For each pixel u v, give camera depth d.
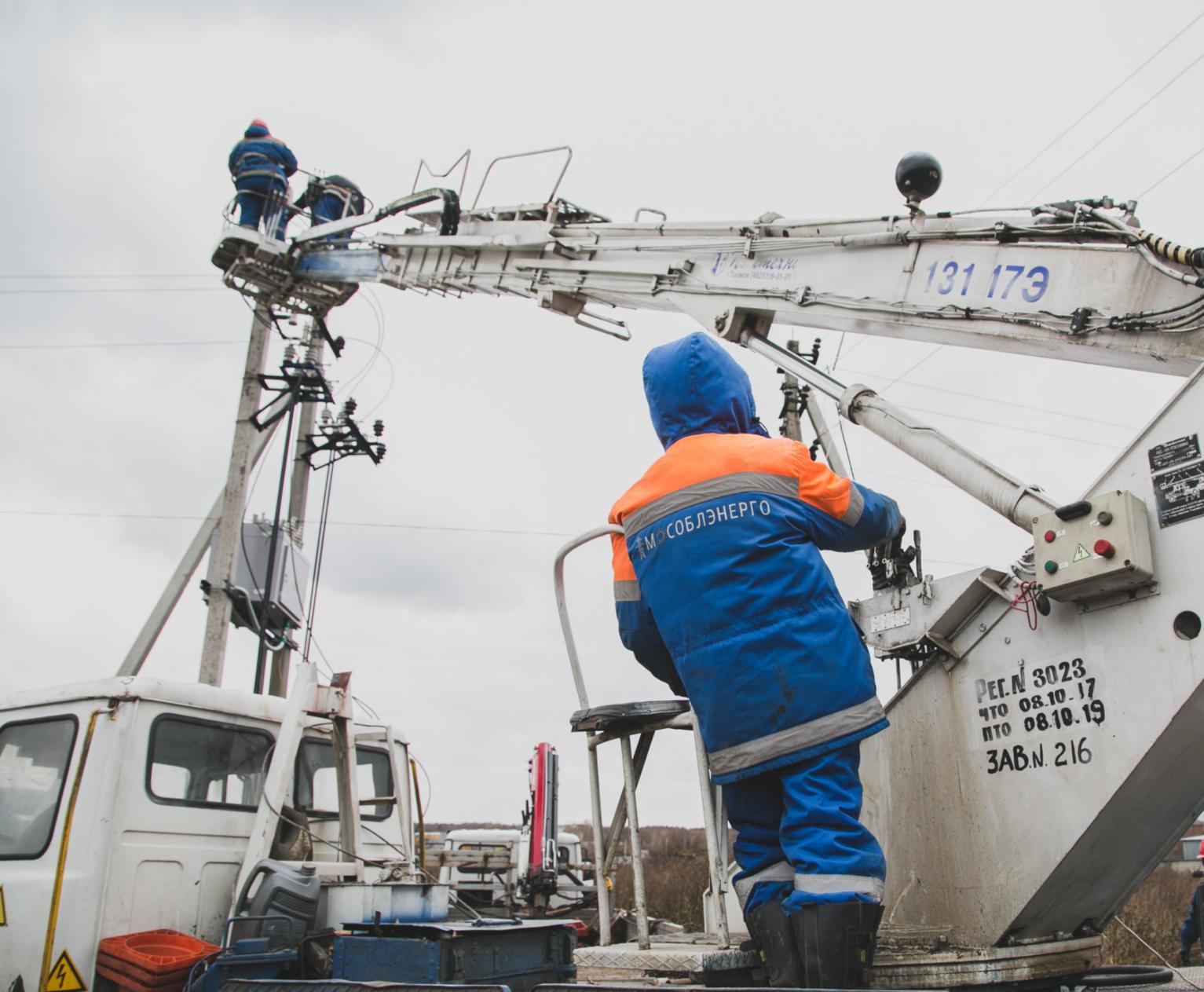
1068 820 2.34
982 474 2.88
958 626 2.71
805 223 4.86
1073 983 2.46
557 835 13.01
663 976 2.43
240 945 3.73
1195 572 2.12
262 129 14.40
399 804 5.25
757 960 2.38
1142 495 2.24
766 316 5.02
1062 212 3.33
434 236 9.77
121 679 4.22
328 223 13.48
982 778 2.59
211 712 4.51
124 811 4.02
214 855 4.33
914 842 2.77
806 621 2.28
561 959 3.34
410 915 3.82
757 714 2.24
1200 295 2.80
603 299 6.76
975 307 3.63
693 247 5.73
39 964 3.86
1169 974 2.60
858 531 2.54
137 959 3.62
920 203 4.09
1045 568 2.33
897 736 2.88
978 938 2.54
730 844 3.61
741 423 2.77
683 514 2.46
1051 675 2.44
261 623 13.60
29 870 4.04
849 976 2.02
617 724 2.88
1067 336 3.20
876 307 4.18
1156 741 2.17
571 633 3.03
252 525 14.53
